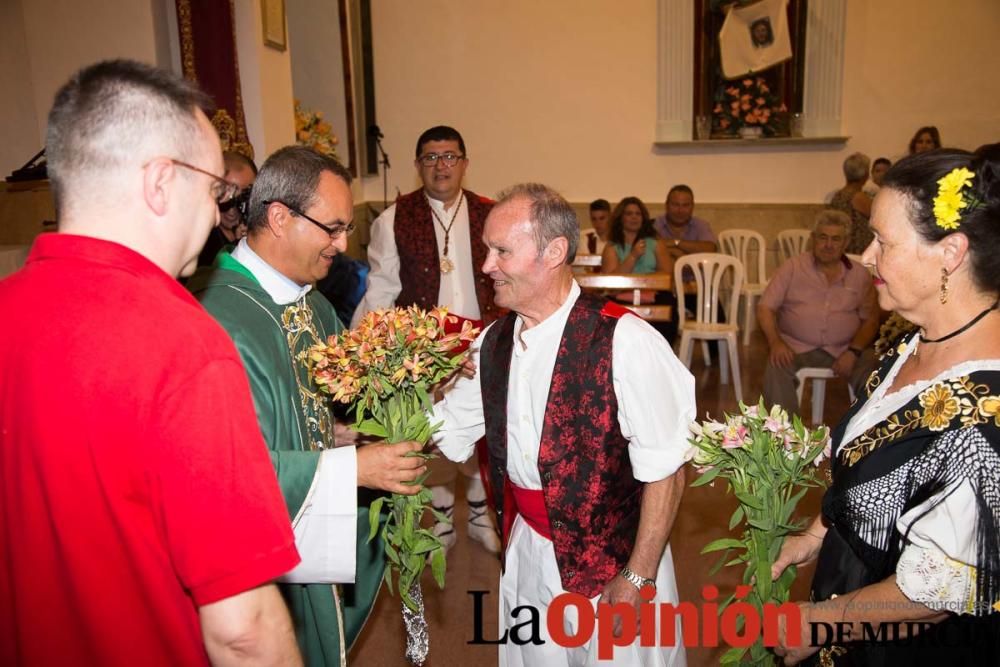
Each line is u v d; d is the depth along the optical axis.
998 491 1.20
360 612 2.05
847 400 5.25
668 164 7.90
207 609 1.04
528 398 1.79
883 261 1.34
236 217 2.39
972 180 1.26
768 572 1.54
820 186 7.73
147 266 1.08
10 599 1.11
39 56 4.26
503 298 1.76
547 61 7.85
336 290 3.10
